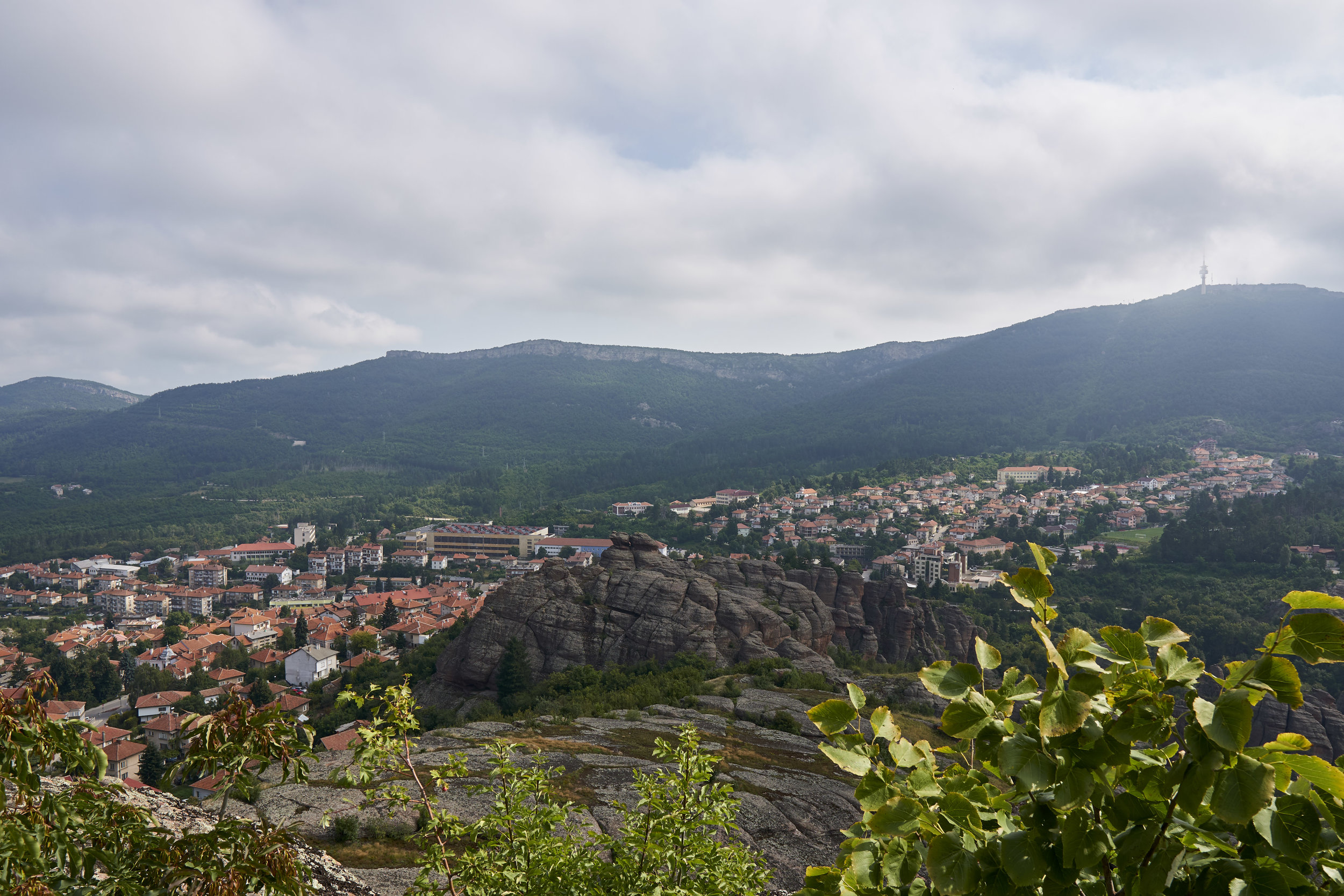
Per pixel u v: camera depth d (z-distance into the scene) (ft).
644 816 31.63
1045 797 10.78
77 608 603.26
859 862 12.07
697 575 323.16
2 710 15.57
